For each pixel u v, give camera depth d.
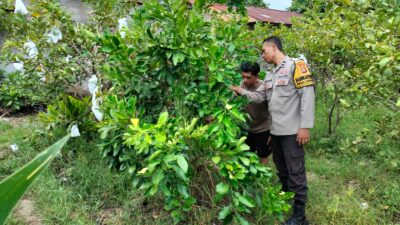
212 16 3.65
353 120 6.50
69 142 4.47
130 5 4.10
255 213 3.15
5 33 6.21
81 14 7.08
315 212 3.28
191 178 2.82
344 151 4.77
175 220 2.57
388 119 3.80
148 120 2.84
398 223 3.15
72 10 6.99
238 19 3.79
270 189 2.56
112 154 2.99
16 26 4.46
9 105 6.52
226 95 2.72
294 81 2.87
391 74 2.86
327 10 2.95
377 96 3.39
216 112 2.44
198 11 2.81
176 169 2.22
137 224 2.99
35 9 4.29
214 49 2.54
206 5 3.04
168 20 2.54
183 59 2.50
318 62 5.61
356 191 3.76
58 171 4.02
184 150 2.44
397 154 4.11
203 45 2.71
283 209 2.57
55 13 4.25
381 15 2.84
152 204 3.30
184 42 2.56
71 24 4.38
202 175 3.01
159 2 2.65
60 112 4.46
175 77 2.74
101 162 4.04
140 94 2.88
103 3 4.37
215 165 2.71
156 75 2.82
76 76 4.50
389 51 2.58
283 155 3.20
